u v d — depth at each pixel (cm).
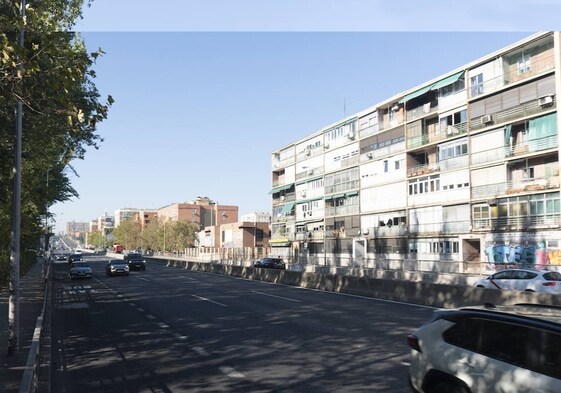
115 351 1041
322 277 2619
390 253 5478
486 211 4253
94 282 3400
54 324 1448
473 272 3641
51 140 1767
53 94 778
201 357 963
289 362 905
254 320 1448
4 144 1545
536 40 3838
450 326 539
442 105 4803
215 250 9194
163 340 1155
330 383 759
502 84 4119
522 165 3994
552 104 3716
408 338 578
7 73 702
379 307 1742
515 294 1507
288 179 8225
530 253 3816
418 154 5291
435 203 4850
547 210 3753
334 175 6762
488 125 4250
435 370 527
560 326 444
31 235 3438
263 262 5100
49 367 893
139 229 14062
